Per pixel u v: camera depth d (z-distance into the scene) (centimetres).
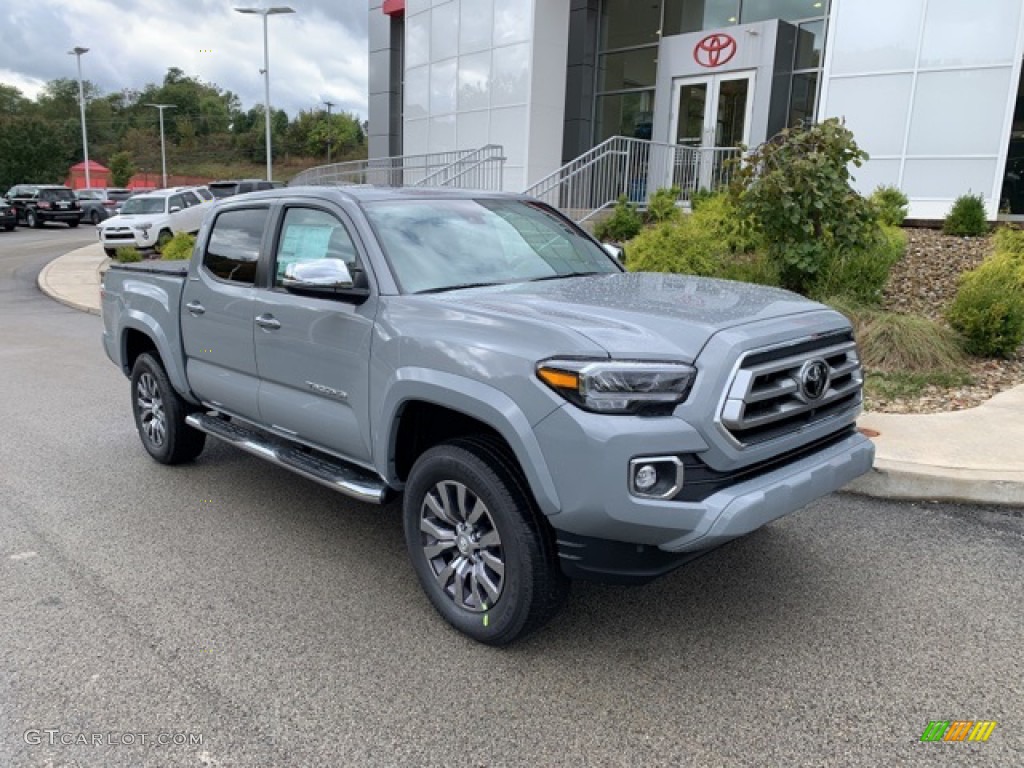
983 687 314
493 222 450
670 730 290
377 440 376
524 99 1802
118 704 308
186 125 11025
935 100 1242
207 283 494
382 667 331
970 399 662
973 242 1074
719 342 302
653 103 1823
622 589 397
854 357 368
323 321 401
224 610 379
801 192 813
